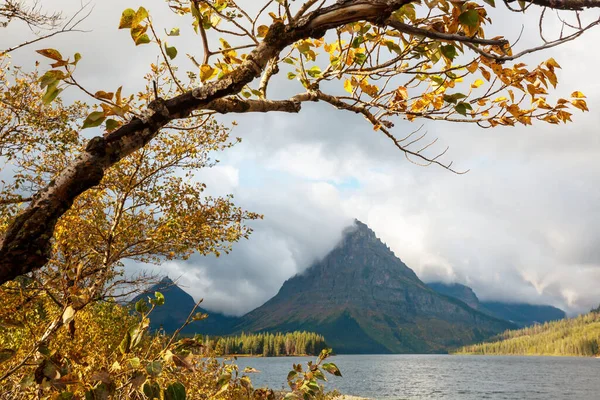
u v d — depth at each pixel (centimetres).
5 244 180
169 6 303
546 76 261
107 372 234
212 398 340
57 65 196
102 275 784
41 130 902
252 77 228
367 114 338
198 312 260
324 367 333
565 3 227
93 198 959
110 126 206
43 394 263
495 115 288
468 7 236
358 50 345
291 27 228
